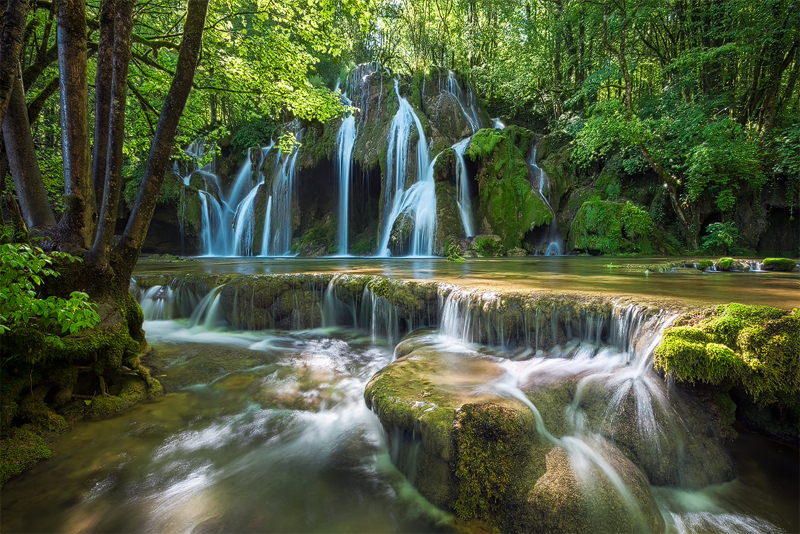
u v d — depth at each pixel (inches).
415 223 677.3
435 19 996.6
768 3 526.6
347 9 321.7
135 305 194.9
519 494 91.1
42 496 105.0
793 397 106.9
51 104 441.4
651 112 601.6
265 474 116.2
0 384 124.6
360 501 104.3
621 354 137.6
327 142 832.3
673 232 592.7
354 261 493.7
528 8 873.5
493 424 98.2
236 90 348.5
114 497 105.6
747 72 592.1
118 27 147.3
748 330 108.9
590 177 718.5
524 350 157.6
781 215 540.4
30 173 161.6
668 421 110.0
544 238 665.6
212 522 97.2
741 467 107.3
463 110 868.6
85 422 140.3
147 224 179.8
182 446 129.8
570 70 847.1
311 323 257.0
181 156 422.3
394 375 132.6
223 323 263.1
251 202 872.3
